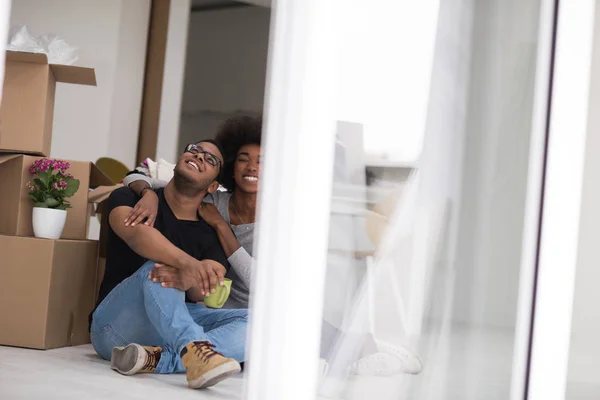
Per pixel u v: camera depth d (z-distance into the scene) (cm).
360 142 156
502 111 175
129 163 591
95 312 273
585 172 182
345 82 154
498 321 175
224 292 258
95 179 350
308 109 148
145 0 592
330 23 150
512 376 176
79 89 573
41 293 288
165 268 251
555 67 180
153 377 249
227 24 653
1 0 123
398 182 162
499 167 175
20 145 309
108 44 578
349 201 155
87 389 218
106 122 579
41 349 289
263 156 147
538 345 178
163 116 595
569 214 180
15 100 311
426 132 164
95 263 326
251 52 662
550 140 179
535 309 178
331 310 154
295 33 148
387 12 158
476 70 172
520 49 177
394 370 162
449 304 169
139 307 261
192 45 636
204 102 645
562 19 180
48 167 306
